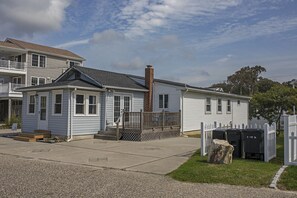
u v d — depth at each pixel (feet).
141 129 58.23
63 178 25.46
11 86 105.29
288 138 29.73
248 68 207.41
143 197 19.90
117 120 62.08
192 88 73.10
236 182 23.93
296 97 81.10
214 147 32.04
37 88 63.00
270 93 84.69
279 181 23.72
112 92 66.69
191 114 75.10
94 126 63.46
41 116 63.77
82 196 19.98
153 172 28.58
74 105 59.41
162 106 74.13
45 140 56.03
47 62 124.77
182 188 22.45
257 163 31.53
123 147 47.93
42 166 31.30
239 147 35.37
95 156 38.52
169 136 66.49
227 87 209.67
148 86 76.13
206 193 20.99
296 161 30.48
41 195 20.10
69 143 53.47
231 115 96.43
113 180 24.98
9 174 26.84
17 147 47.78
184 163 32.48
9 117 101.19
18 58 121.49
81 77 68.80
